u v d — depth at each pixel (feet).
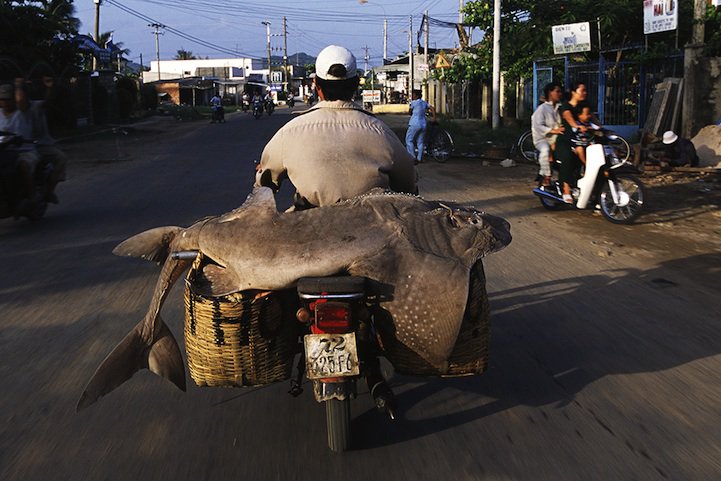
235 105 271.08
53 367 14.87
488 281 20.88
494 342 16.08
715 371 14.24
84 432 12.04
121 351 11.35
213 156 63.10
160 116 160.15
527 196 37.32
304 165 12.05
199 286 10.66
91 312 18.48
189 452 11.32
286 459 11.03
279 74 338.75
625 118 64.13
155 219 31.53
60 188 43.16
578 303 18.74
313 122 12.37
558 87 32.27
